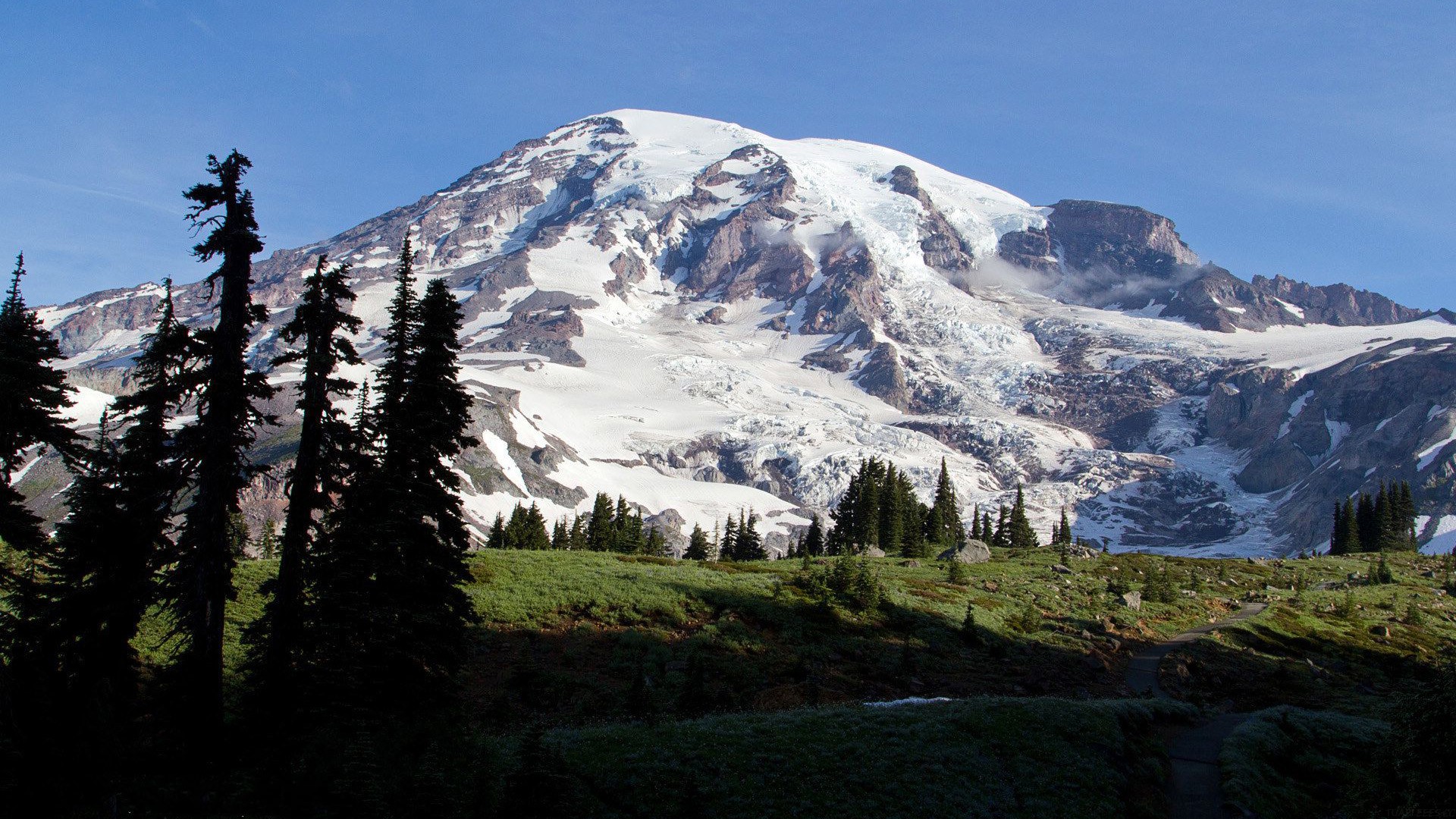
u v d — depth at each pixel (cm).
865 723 3450
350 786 2394
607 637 5166
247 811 2344
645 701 3947
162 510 2952
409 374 3372
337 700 2845
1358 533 15938
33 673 2833
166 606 2948
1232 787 3353
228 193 2791
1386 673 6850
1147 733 4012
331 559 3073
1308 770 3859
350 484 3203
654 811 2572
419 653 3041
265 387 2919
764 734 3241
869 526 13112
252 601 4984
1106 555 11938
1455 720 2727
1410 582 10888
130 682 3139
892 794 2892
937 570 9162
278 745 2678
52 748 2472
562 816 2453
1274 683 6109
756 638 5434
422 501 3234
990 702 3859
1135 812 3155
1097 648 6512
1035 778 3192
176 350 2850
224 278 2847
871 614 6303
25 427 2938
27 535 2956
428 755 2634
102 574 3120
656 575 6588
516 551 7538
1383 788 2944
